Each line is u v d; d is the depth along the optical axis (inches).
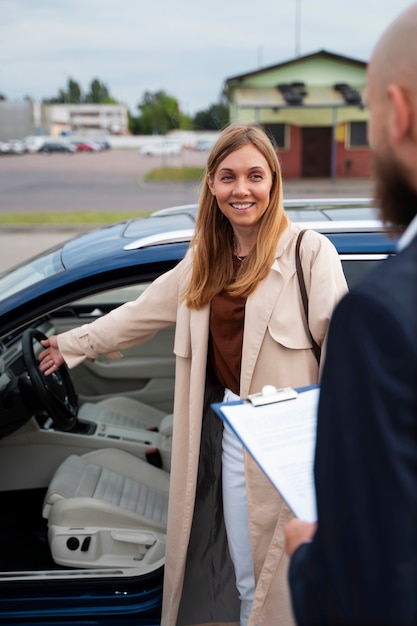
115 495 99.6
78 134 3757.4
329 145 1129.4
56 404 103.6
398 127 34.9
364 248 85.0
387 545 29.6
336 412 31.7
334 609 31.8
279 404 53.3
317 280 68.8
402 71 34.3
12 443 109.7
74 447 111.4
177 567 75.5
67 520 92.4
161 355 138.4
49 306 83.0
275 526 70.7
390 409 30.0
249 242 73.1
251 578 75.2
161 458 115.3
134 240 91.2
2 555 97.0
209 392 79.2
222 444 77.2
